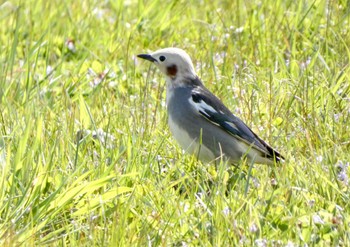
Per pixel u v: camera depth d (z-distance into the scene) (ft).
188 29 56.49
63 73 51.90
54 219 34.71
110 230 33.22
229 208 34.01
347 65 46.96
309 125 41.04
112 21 59.00
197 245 32.58
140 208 34.96
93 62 52.31
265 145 39.88
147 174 37.65
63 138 40.14
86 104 44.04
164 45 54.90
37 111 43.65
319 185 35.96
